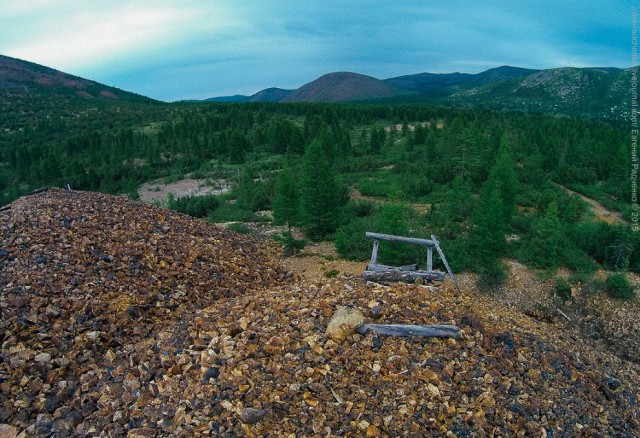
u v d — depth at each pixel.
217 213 29.05
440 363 7.30
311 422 5.99
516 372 7.64
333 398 6.40
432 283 10.75
